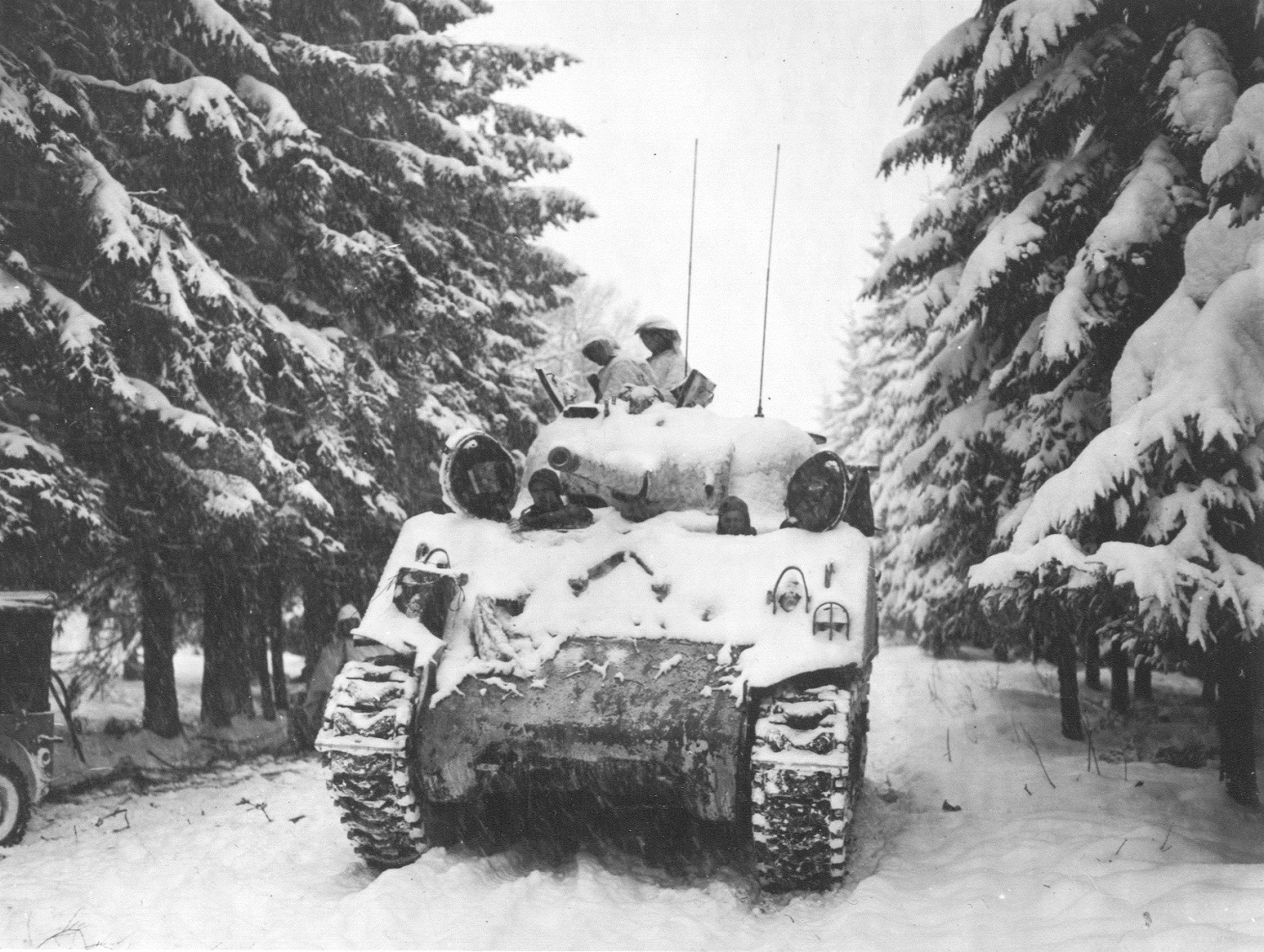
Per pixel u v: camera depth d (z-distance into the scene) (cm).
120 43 1152
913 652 2302
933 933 532
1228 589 734
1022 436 1068
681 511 759
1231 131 772
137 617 1376
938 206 1212
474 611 672
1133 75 1020
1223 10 954
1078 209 1016
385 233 1405
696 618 654
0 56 965
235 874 666
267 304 1249
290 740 1228
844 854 619
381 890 593
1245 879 556
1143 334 834
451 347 1527
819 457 696
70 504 958
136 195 1033
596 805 729
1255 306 761
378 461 1356
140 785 980
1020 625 998
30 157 961
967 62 1197
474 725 633
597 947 520
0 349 986
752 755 594
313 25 1441
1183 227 938
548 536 738
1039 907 560
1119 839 676
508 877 654
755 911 604
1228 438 716
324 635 1426
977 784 917
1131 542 887
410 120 1516
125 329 1070
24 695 769
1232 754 812
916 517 2123
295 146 1173
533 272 1891
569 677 637
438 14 1627
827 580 654
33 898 613
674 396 876
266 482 1169
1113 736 1111
